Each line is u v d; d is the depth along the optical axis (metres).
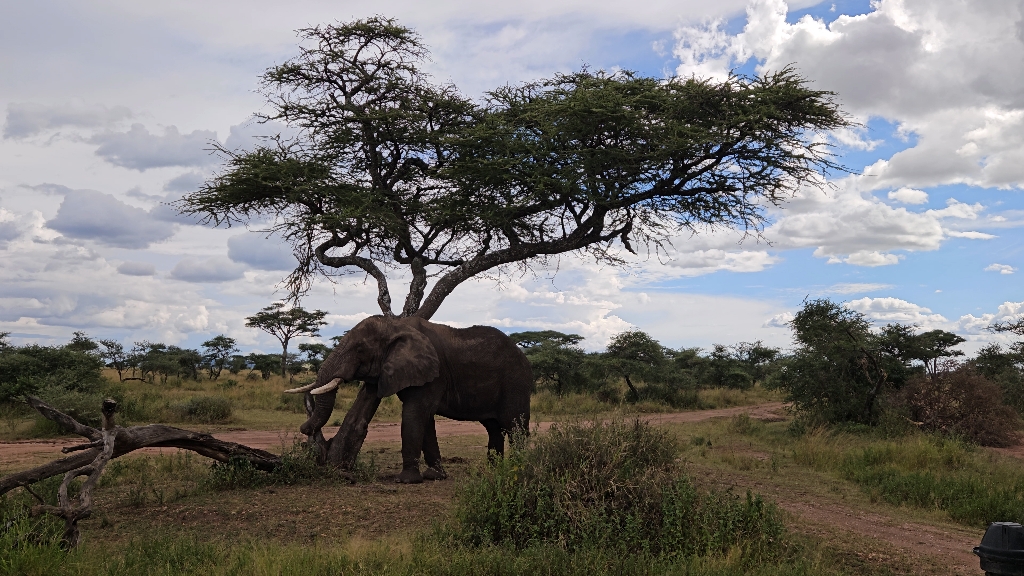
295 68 14.12
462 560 6.09
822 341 21.08
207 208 13.83
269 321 46.59
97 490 9.87
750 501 7.50
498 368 11.65
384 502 9.07
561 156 13.16
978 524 9.88
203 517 8.27
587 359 35.31
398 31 14.16
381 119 13.54
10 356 23.03
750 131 13.02
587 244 14.23
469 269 14.00
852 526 9.22
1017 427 20.22
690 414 29.88
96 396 18.14
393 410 24.81
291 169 13.32
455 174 13.42
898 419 19.53
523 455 7.79
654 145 13.09
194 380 41.31
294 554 6.13
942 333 39.59
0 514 6.88
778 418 26.98
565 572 6.04
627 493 7.29
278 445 15.36
